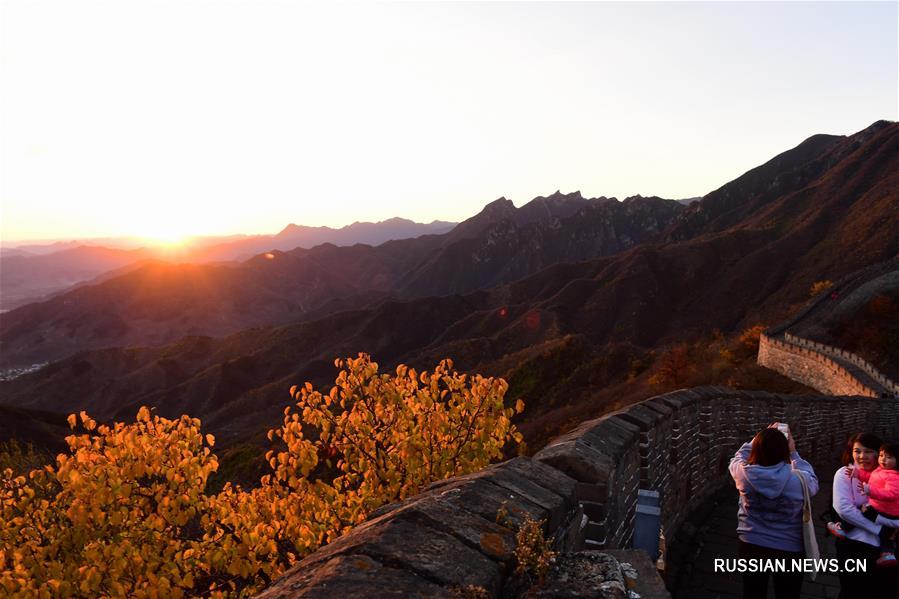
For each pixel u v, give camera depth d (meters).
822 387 36.00
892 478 4.23
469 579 1.92
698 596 5.95
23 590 4.70
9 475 5.51
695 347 56.53
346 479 6.77
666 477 7.29
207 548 5.61
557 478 3.33
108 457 5.51
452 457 6.50
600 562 2.55
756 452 4.16
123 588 5.05
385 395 6.62
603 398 48.69
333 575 1.75
